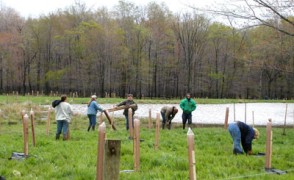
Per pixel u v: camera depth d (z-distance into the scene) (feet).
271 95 272.72
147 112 113.91
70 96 238.07
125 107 63.62
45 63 265.54
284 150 41.06
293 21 47.85
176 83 275.39
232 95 274.57
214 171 29.53
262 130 67.87
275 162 34.35
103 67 256.32
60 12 268.62
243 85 272.31
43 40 259.80
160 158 33.22
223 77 266.36
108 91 272.51
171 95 281.74
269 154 30.78
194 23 256.11
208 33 250.16
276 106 159.12
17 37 253.03
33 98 156.97
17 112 90.12
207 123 87.25
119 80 264.93
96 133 56.59
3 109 91.61
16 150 38.50
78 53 248.73
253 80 270.87
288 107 151.53
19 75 269.44
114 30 251.39
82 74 257.34
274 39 54.13
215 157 35.27
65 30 248.93
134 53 254.47
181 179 26.76
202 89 276.41
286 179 27.25
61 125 49.70
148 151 38.06
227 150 40.70
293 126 83.41
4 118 81.35
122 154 37.06
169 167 31.22
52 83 266.16
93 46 249.14
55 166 30.89
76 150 38.24
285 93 267.80
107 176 21.26
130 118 51.03
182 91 279.90
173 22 259.39
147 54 262.88
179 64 269.44
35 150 38.47
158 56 264.72
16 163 31.96
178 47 266.98
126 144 43.27
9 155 36.01
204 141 48.67
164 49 263.29
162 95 285.02
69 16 263.08
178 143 45.50
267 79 268.21
